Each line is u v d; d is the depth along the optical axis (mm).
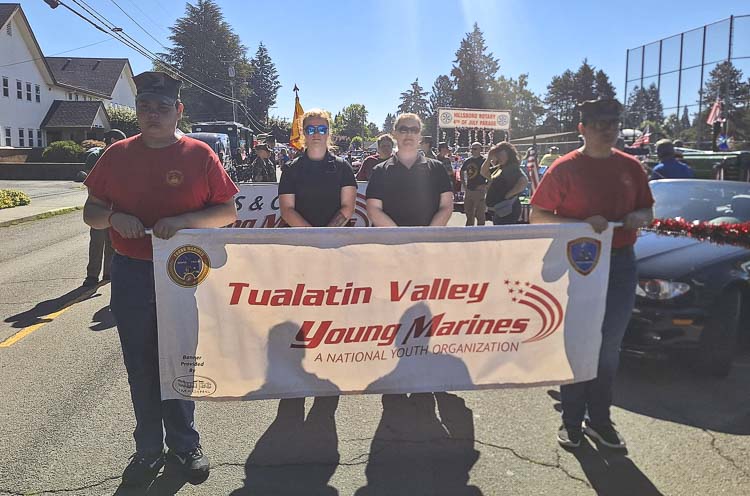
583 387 3457
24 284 7867
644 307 4383
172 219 2975
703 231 4941
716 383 4477
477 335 3324
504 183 7664
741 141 19938
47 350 5262
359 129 124062
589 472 3248
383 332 3264
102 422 3865
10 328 5910
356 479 3205
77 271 8734
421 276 3221
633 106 25297
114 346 5375
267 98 106750
